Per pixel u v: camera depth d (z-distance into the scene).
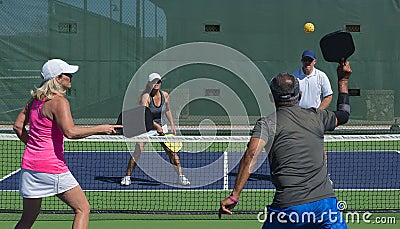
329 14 26.06
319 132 6.52
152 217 10.54
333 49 6.86
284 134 6.42
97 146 20.64
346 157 18.48
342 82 6.98
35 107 7.46
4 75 25.59
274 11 26.06
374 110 25.88
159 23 25.94
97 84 25.86
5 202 12.14
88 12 25.86
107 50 25.86
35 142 7.41
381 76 26.12
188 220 10.34
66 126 7.23
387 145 21.25
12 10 25.62
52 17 25.78
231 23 26.05
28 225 7.68
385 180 14.66
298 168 6.33
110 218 10.47
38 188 7.39
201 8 26.05
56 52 25.81
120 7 25.86
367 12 26.09
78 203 7.49
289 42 26.08
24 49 25.66
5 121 25.53
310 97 12.22
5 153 19.05
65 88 7.59
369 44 26.11
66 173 7.45
